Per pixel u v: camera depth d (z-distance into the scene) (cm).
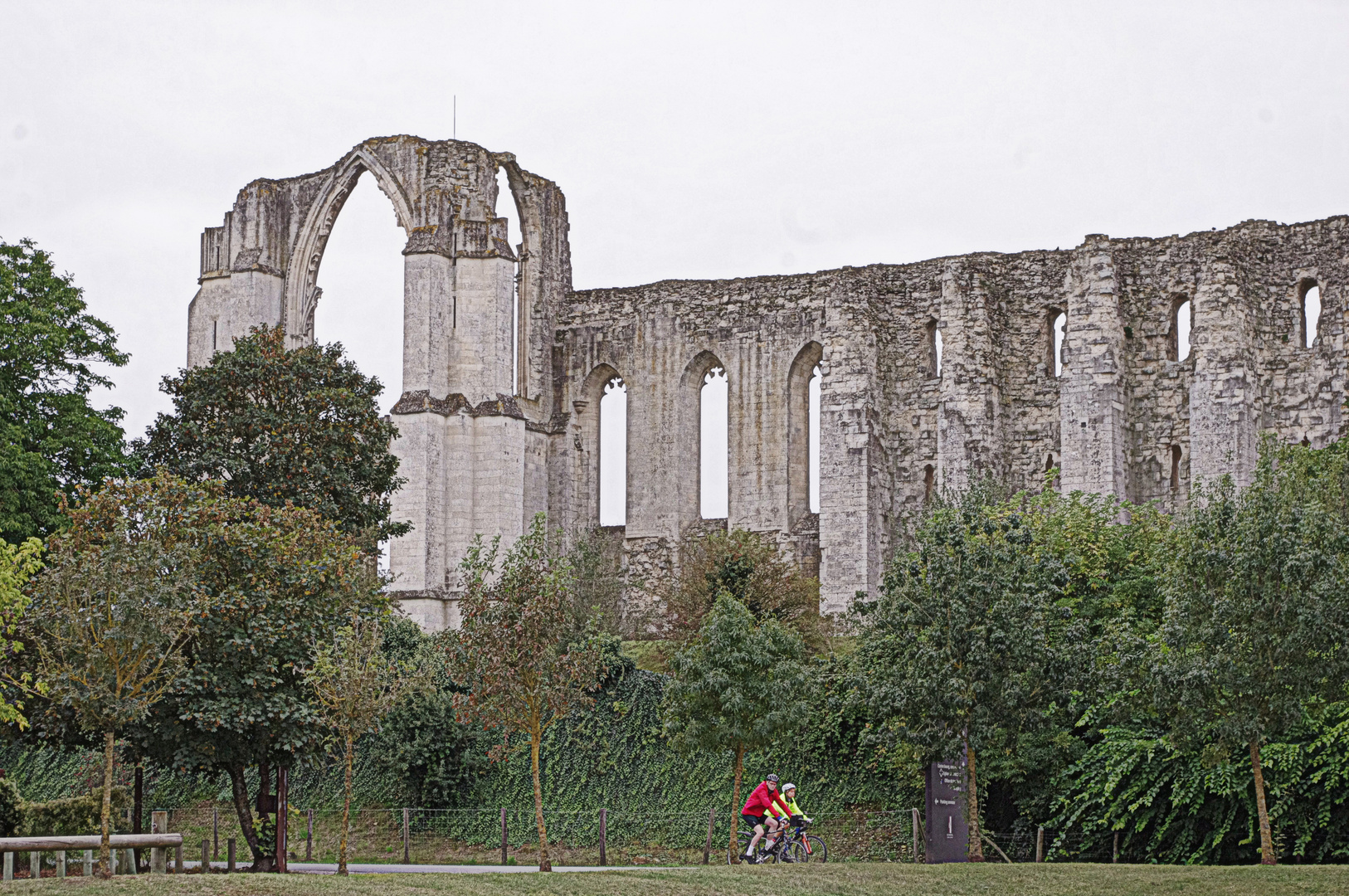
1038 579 4806
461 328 8694
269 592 4631
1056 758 5212
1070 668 4638
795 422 9225
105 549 4003
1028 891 4000
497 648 4650
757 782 6131
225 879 3634
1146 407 8550
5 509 6738
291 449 6669
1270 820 4575
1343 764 4422
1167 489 8456
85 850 3859
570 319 9712
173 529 4594
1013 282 8881
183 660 4112
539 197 9619
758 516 9181
